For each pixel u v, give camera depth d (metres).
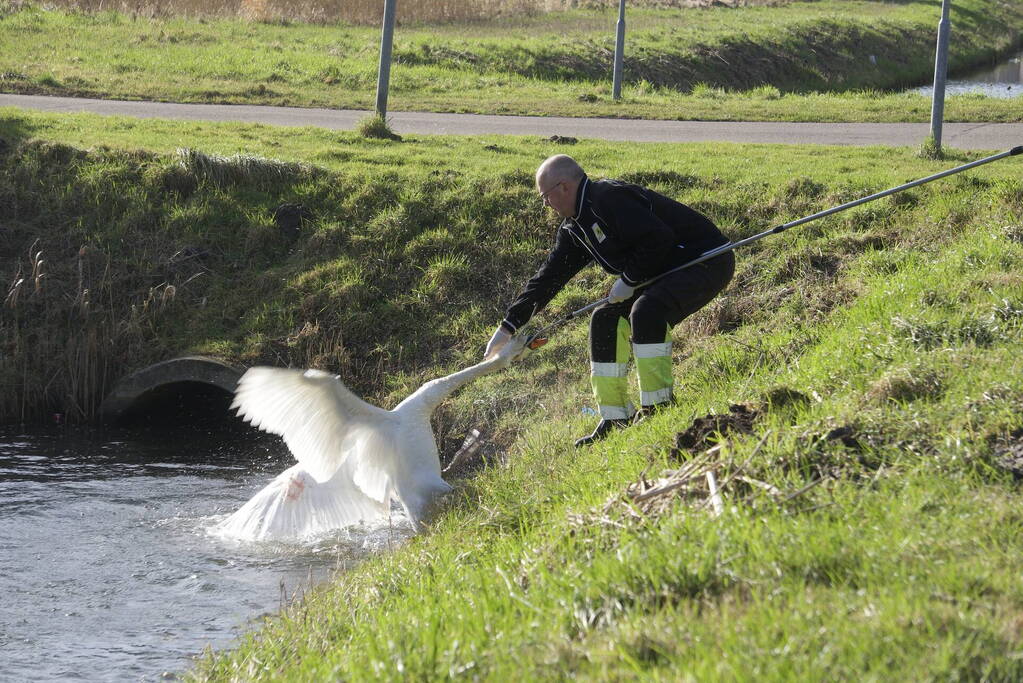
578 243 7.00
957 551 3.77
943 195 11.59
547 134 17.83
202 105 20.05
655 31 32.38
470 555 5.22
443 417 10.25
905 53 35.78
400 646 3.96
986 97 23.08
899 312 7.82
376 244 12.75
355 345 11.70
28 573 7.60
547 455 7.51
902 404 5.63
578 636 3.65
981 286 8.03
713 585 3.79
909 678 2.96
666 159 14.60
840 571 3.72
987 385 5.54
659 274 6.85
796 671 3.05
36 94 20.30
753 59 31.36
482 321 11.66
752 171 13.39
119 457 10.53
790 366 7.54
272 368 5.42
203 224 13.30
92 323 12.23
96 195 13.55
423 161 14.60
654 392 6.91
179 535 8.34
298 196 13.55
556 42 29.55
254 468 10.24
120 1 30.14
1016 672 2.95
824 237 11.21
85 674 6.04
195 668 5.84
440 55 26.98
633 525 4.51
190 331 12.15
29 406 11.81
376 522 8.25
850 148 15.20
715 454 5.27
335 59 25.69
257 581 7.41
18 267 12.84
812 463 4.98
